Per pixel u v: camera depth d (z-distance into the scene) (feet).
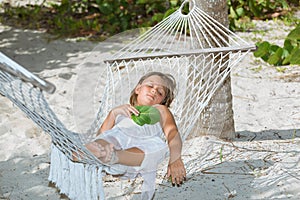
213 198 11.39
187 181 12.01
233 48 11.55
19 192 11.86
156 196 11.54
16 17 23.81
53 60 19.63
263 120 15.02
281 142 13.65
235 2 23.30
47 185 12.09
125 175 10.30
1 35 22.00
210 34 11.90
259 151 13.16
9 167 12.88
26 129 14.67
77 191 10.14
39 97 8.70
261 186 11.71
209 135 13.41
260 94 16.71
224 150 13.20
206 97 11.71
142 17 23.54
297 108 15.69
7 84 8.91
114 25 22.67
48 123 9.49
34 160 13.16
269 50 18.47
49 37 21.79
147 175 10.42
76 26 22.59
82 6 24.35
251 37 21.21
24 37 21.77
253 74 18.16
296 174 12.08
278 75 18.06
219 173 12.25
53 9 24.76
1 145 13.92
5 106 16.06
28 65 19.22
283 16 23.31
